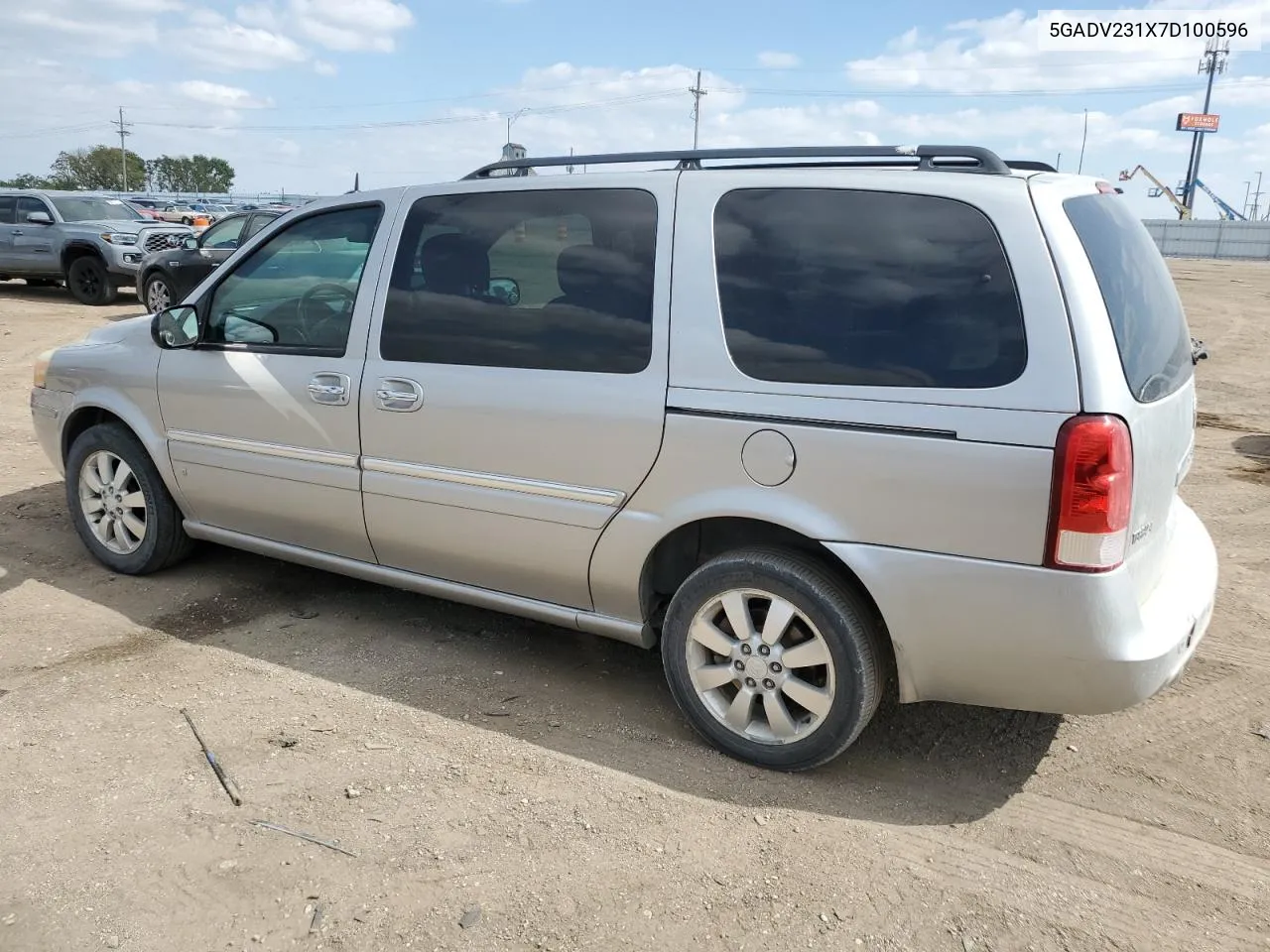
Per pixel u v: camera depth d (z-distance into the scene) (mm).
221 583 4617
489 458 3430
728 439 2980
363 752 3213
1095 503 2549
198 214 35562
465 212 3543
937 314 2746
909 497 2746
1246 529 5641
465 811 2904
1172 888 2643
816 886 2619
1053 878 2676
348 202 3854
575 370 3252
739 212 3061
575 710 3531
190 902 2512
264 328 4020
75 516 4746
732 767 3189
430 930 2432
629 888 2594
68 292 18281
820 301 2904
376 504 3746
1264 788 3107
